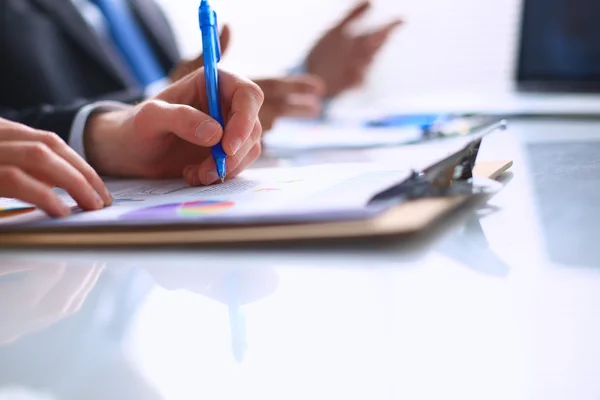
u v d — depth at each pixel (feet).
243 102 1.67
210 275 0.95
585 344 0.63
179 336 0.73
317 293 0.84
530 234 1.05
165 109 1.75
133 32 5.63
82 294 0.90
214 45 1.66
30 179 1.33
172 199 1.43
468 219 1.18
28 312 0.84
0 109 4.32
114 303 0.86
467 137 2.65
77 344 0.72
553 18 4.49
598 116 3.10
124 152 2.06
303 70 4.51
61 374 0.65
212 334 0.73
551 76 4.57
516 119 3.29
